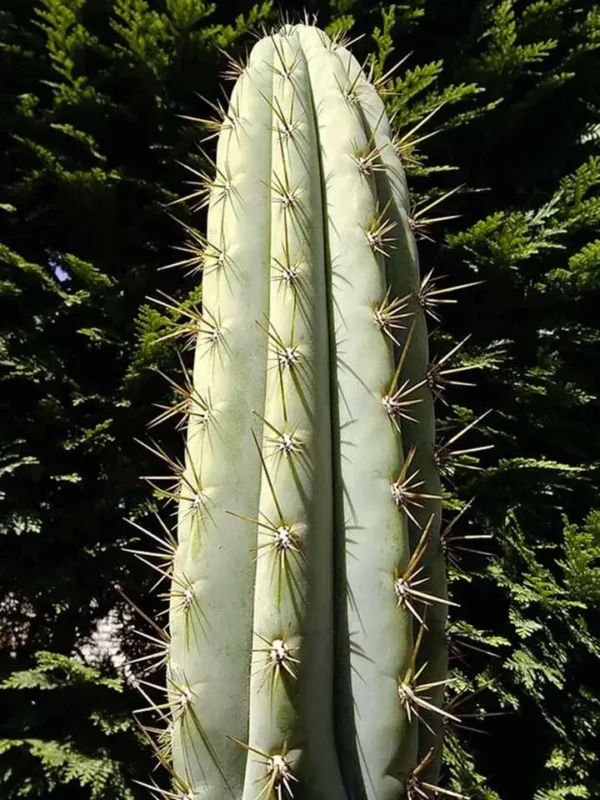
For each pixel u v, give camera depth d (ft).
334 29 1.87
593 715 1.82
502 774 1.92
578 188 1.99
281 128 0.96
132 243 1.92
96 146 1.90
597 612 1.90
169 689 0.87
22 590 1.74
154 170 1.97
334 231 0.94
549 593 1.78
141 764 1.60
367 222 0.93
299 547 0.78
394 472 0.84
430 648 0.89
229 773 0.81
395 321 0.92
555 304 2.07
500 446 1.99
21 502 1.68
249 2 2.10
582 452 2.00
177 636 0.87
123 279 1.85
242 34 1.93
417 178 2.07
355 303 0.90
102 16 1.99
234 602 0.84
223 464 0.88
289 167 0.94
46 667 1.58
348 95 1.01
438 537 0.93
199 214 1.93
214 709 0.82
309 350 0.85
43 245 1.91
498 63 2.06
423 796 0.77
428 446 0.95
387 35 1.89
